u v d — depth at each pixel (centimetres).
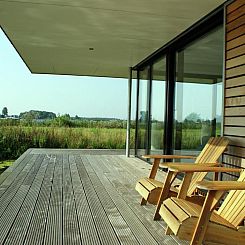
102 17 464
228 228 233
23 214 330
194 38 526
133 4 408
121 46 638
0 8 438
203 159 372
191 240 230
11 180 510
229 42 384
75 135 1491
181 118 578
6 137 1423
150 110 764
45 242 259
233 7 377
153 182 350
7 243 255
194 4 402
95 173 596
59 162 735
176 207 258
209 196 227
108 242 263
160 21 473
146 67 812
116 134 1524
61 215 330
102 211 348
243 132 350
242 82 354
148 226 304
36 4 420
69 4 416
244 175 279
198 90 506
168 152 629
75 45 644
